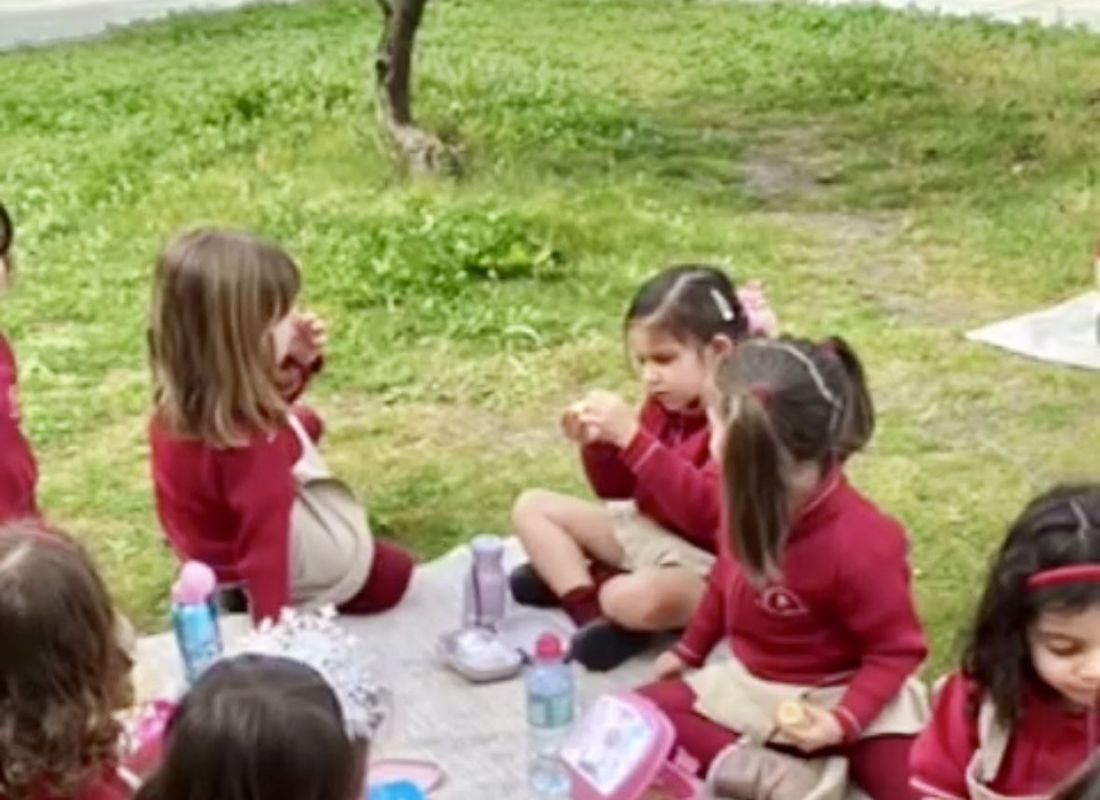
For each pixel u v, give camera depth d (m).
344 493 4.35
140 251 7.37
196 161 8.62
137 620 4.62
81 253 7.36
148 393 5.96
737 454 3.41
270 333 3.97
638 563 4.11
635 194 7.89
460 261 6.90
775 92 9.92
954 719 3.15
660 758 3.43
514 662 4.09
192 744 2.34
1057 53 10.61
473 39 11.63
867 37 11.32
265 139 8.90
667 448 4.04
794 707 3.51
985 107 9.36
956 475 5.20
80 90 10.58
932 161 8.43
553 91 9.89
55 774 2.72
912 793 3.41
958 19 11.80
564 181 8.08
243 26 12.70
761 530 3.44
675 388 4.04
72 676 2.73
